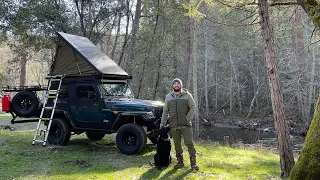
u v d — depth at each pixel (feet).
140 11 61.36
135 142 23.70
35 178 16.89
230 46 98.37
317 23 9.25
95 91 25.36
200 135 69.92
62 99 26.91
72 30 61.62
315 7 9.44
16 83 118.01
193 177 17.85
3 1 53.88
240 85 106.01
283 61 74.69
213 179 17.60
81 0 61.52
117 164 20.63
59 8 59.36
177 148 19.74
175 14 58.29
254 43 95.61
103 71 25.68
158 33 57.72
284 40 77.92
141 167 19.93
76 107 26.13
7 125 40.88
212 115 103.91
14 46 63.21
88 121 25.64
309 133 8.07
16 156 21.89
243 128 84.17
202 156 24.40
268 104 98.27
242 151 28.76
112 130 25.00
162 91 63.36
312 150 7.66
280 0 24.59
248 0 25.84
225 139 39.06
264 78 100.22
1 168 18.61
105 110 24.86
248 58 104.32
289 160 18.71
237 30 90.89
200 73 107.96
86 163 20.70
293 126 74.74
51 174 17.81
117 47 91.25
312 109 78.23
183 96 19.17
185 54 72.95
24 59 67.56
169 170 19.26
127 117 24.45
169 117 19.54
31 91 28.14
